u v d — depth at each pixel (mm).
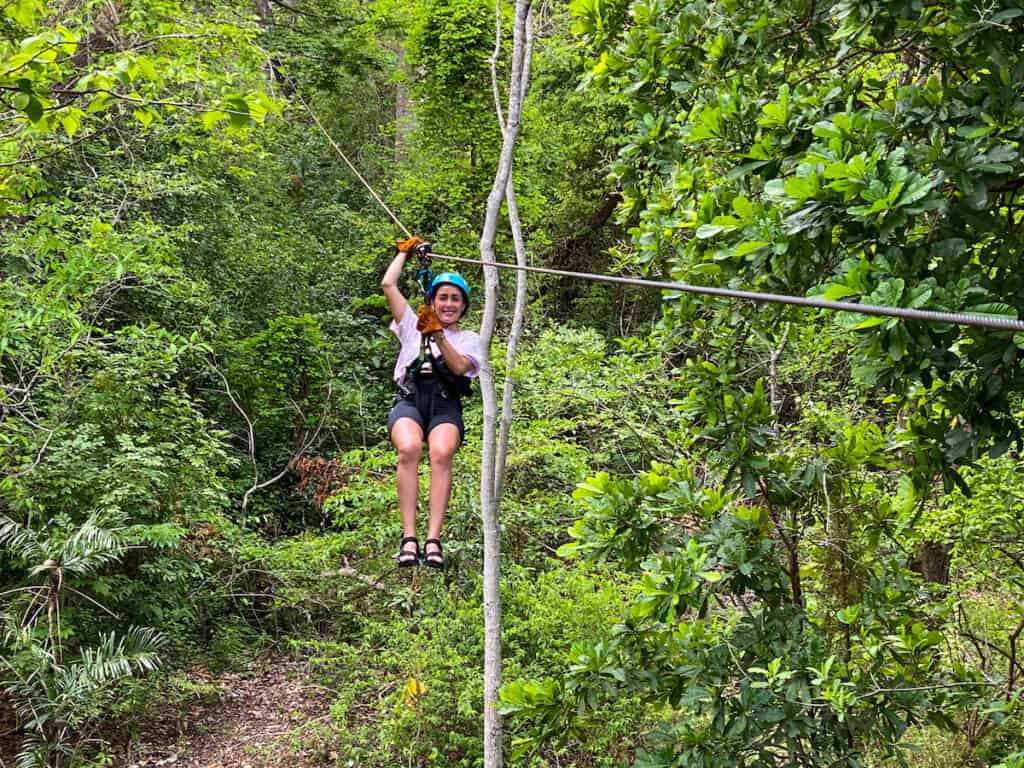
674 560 4547
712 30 4625
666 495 4801
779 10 4566
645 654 4867
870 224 3297
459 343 5043
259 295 14336
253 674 9758
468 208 13711
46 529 8156
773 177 4012
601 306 16078
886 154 3537
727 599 7418
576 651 4867
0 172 6805
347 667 8938
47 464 8273
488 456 5465
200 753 8117
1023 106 3410
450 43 13078
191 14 10797
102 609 8828
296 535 12273
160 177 11344
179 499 9453
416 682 7547
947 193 3584
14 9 4453
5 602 7789
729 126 4211
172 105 4980
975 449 3730
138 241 9570
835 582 5219
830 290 3270
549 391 8938
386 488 9438
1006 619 6625
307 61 17312
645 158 5176
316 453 13539
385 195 17000
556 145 15633
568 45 14820
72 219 8852
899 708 4605
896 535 5180
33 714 7211
